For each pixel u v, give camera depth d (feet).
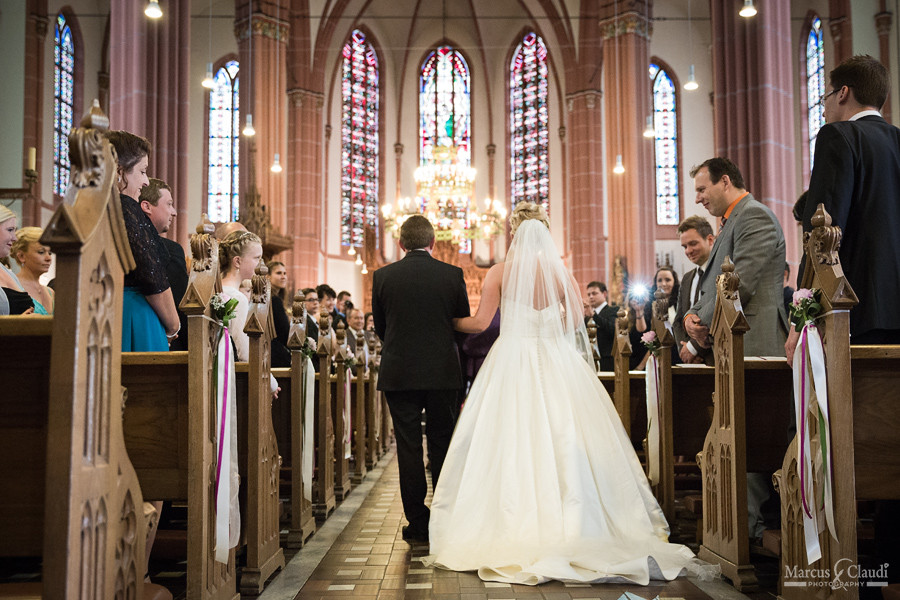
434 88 104.37
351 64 99.25
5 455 7.96
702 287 16.30
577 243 88.84
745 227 15.38
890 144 11.51
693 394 16.30
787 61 43.78
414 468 15.40
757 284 15.11
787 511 10.71
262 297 12.64
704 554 13.39
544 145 99.40
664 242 92.58
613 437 14.20
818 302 9.59
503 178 102.94
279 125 75.56
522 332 14.79
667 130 94.17
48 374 7.97
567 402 14.12
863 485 9.57
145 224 11.61
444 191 79.36
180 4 49.34
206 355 10.09
